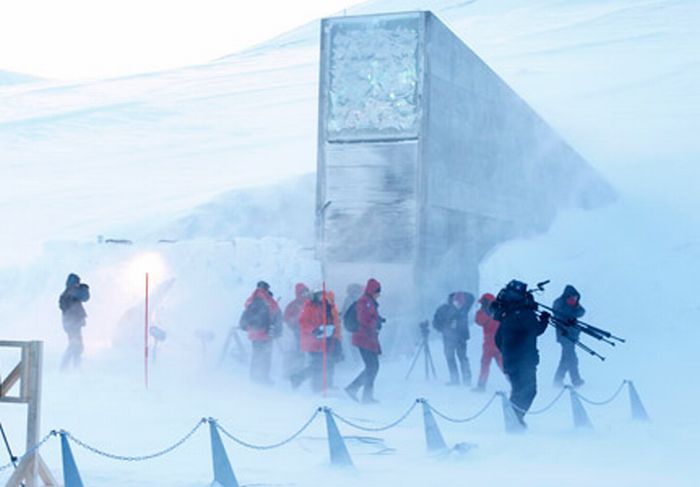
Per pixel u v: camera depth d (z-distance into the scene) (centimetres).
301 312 1712
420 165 2098
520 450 1107
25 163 5147
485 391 1717
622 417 1410
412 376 1911
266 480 905
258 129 5956
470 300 1820
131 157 5244
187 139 5725
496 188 2644
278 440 1166
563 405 1556
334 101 2178
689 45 7975
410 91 2122
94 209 3988
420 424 1341
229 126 6078
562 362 1775
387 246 2112
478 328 2358
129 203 4041
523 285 1314
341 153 2164
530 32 9312
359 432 1252
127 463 995
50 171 4944
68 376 1655
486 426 1324
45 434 1173
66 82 8362
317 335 1653
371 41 2159
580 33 8950
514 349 1289
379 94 2145
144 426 1261
